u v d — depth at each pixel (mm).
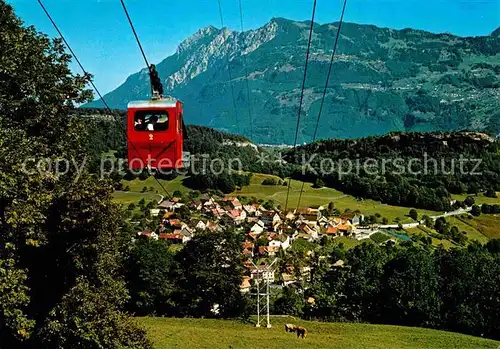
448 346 57938
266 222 142125
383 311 71625
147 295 69312
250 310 71125
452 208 160125
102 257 32312
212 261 70188
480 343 59594
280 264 96375
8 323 25172
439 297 68625
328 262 101062
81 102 30844
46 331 29500
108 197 32062
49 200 26328
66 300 29641
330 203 157375
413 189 165875
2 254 25297
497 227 145750
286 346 54312
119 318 31547
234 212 144125
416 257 70625
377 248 96812
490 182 177500
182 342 53969
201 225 131125
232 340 56000
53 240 31453
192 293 69750
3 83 27500
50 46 29734
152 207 145875
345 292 73062
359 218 146000
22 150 25188
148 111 21125
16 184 24156
